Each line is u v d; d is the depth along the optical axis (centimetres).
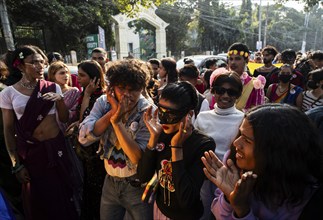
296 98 313
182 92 132
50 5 1269
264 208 103
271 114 93
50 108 225
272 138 88
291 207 96
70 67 497
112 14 1734
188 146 141
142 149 168
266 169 91
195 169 138
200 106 243
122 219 196
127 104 154
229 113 206
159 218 157
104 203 189
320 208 86
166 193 147
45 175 228
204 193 190
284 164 88
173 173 132
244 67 277
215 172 112
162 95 136
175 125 139
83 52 1672
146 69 175
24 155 224
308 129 91
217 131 203
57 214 232
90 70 237
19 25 1361
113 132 174
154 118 147
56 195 231
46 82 232
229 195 104
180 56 2817
